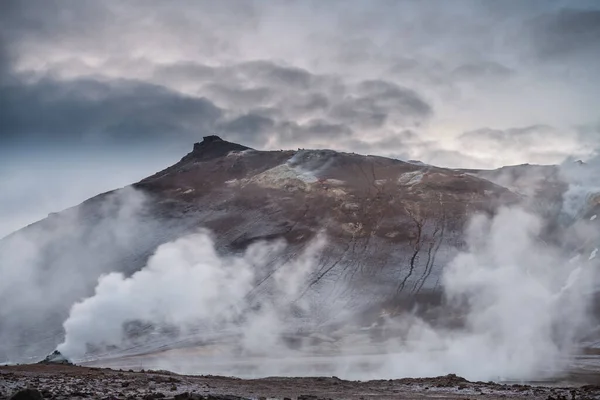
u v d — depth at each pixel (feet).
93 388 124.26
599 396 136.67
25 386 119.65
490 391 152.25
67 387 122.93
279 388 153.89
